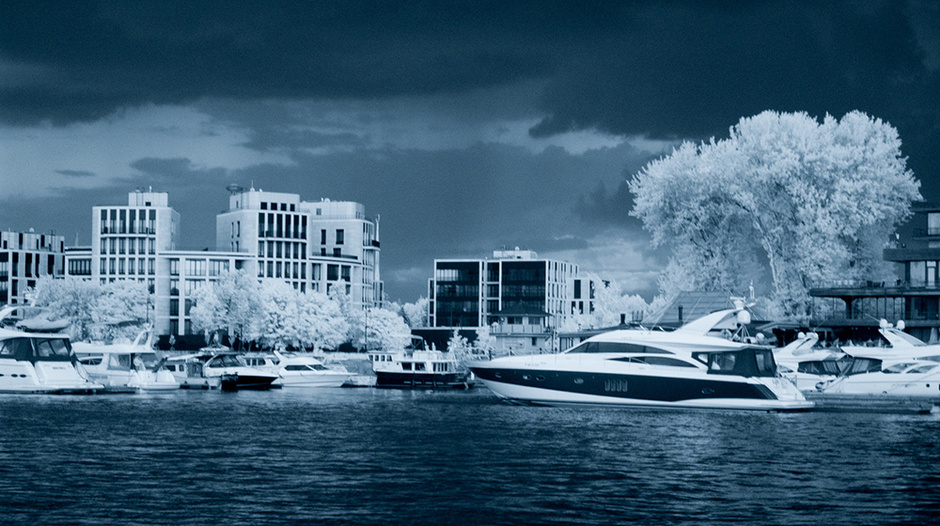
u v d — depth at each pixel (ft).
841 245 344.28
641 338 236.22
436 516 114.62
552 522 111.96
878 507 119.44
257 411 248.93
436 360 426.92
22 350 278.05
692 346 232.73
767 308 351.87
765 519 113.29
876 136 357.00
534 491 129.39
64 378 283.38
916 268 393.70
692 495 126.72
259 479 136.56
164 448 167.22
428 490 129.70
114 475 138.21
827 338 393.91
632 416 224.33
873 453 164.45
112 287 640.17
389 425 209.77
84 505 118.01
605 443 176.86
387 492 128.16
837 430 198.59
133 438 180.86
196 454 160.35
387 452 164.86
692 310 332.19
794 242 349.20
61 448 165.48
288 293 612.29
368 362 559.79
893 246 403.13
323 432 195.11
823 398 261.65
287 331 598.75
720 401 231.09
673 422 212.02
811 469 147.54
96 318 599.57
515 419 219.82
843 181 338.54
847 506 119.96
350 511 116.67
